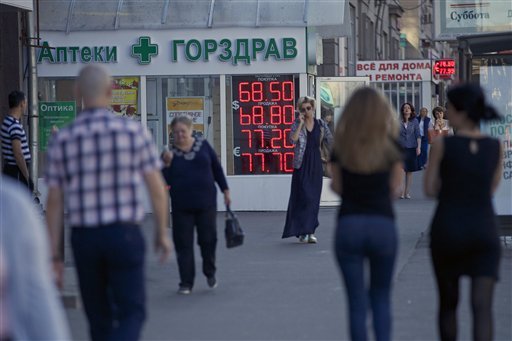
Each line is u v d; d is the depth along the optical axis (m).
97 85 13.30
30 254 7.69
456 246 14.48
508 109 29.84
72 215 13.13
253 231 35.53
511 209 30.00
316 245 31.39
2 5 31.52
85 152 13.02
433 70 80.19
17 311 7.71
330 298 22.02
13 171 29.27
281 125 42.97
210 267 23.33
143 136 13.23
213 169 23.03
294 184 31.52
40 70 43.28
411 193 54.72
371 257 14.70
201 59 43.12
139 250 13.25
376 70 80.12
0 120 42.09
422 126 55.50
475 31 54.38
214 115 43.19
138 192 13.19
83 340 17.97
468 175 14.51
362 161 14.34
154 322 19.53
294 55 42.75
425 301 21.52
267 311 20.59
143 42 43.19
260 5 43.06
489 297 14.55
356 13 78.62
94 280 13.45
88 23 43.22
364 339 14.63
